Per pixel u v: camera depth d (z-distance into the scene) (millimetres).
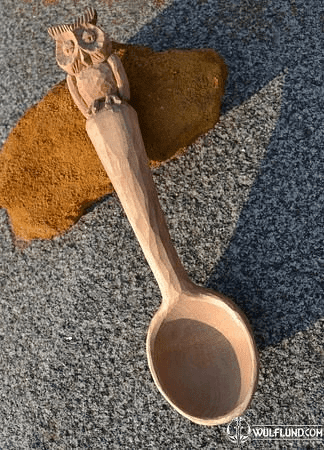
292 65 381
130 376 391
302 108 378
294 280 373
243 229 380
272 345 373
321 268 370
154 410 386
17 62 422
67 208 394
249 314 375
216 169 384
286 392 370
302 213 374
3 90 421
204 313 357
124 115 334
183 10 397
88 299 399
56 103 391
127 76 372
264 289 375
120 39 403
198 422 343
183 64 370
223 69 382
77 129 383
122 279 395
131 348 391
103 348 395
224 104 385
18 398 407
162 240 339
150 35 400
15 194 396
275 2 386
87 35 327
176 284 346
